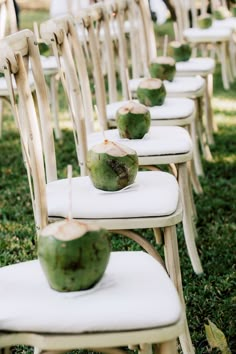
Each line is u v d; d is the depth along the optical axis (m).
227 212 4.17
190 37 6.43
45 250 1.73
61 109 6.92
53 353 1.67
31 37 2.40
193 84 4.16
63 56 2.88
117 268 1.89
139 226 2.28
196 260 3.31
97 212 2.29
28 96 2.14
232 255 3.54
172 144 2.97
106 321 1.65
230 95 7.25
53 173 2.66
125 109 3.03
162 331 1.64
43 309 1.69
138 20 4.55
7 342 1.67
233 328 2.81
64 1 9.98
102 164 2.38
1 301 1.74
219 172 4.89
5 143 5.79
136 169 2.43
